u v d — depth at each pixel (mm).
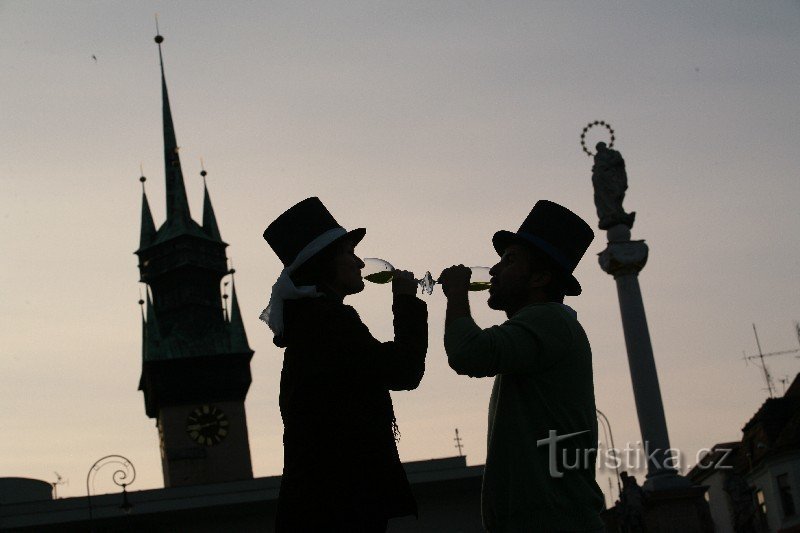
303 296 4914
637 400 31016
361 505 4621
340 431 4672
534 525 5020
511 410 5133
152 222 90562
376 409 4754
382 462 4684
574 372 5125
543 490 5012
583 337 5207
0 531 62438
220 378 85438
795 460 54188
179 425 84375
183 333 86250
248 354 85875
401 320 4875
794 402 57125
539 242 5328
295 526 4652
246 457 84375
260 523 66625
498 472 5129
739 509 36969
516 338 5008
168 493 64812
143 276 88062
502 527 5113
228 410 85188
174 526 65562
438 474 66250
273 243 5105
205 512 65625
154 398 85875
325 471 4652
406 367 4730
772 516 56156
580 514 5031
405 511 4684
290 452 4762
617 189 32031
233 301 88188
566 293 5445
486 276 5441
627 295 31625
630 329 31312
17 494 70688
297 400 4758
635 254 31453
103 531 64312
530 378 5109
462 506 67375
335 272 5070
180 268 86625
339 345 4730
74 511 63281
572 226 5391
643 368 30953
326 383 4719
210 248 88625
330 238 5020
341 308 4867
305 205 5098
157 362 84625
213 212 90938
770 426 56531
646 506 28953
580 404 5117
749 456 58500
